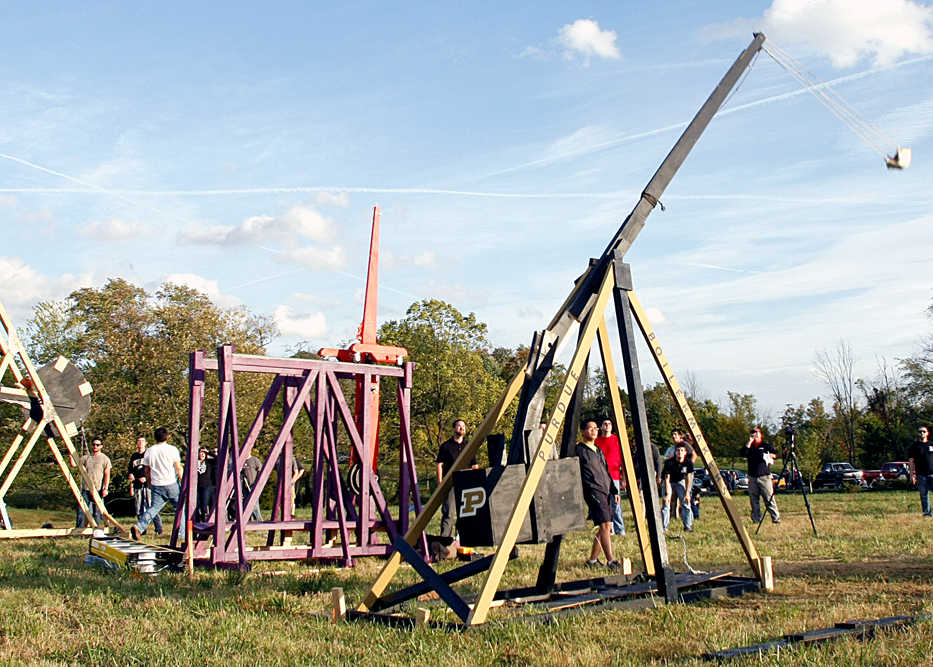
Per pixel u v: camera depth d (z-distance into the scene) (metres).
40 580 9.02
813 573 8.87
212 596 7.98
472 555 11.87
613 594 7.32
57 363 17.09
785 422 57.41
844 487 37.19
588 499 10.38
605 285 7.45
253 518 17.70
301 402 11.26
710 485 38.44
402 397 12.26
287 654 5.51
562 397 6.84
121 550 10.18
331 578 9.30
